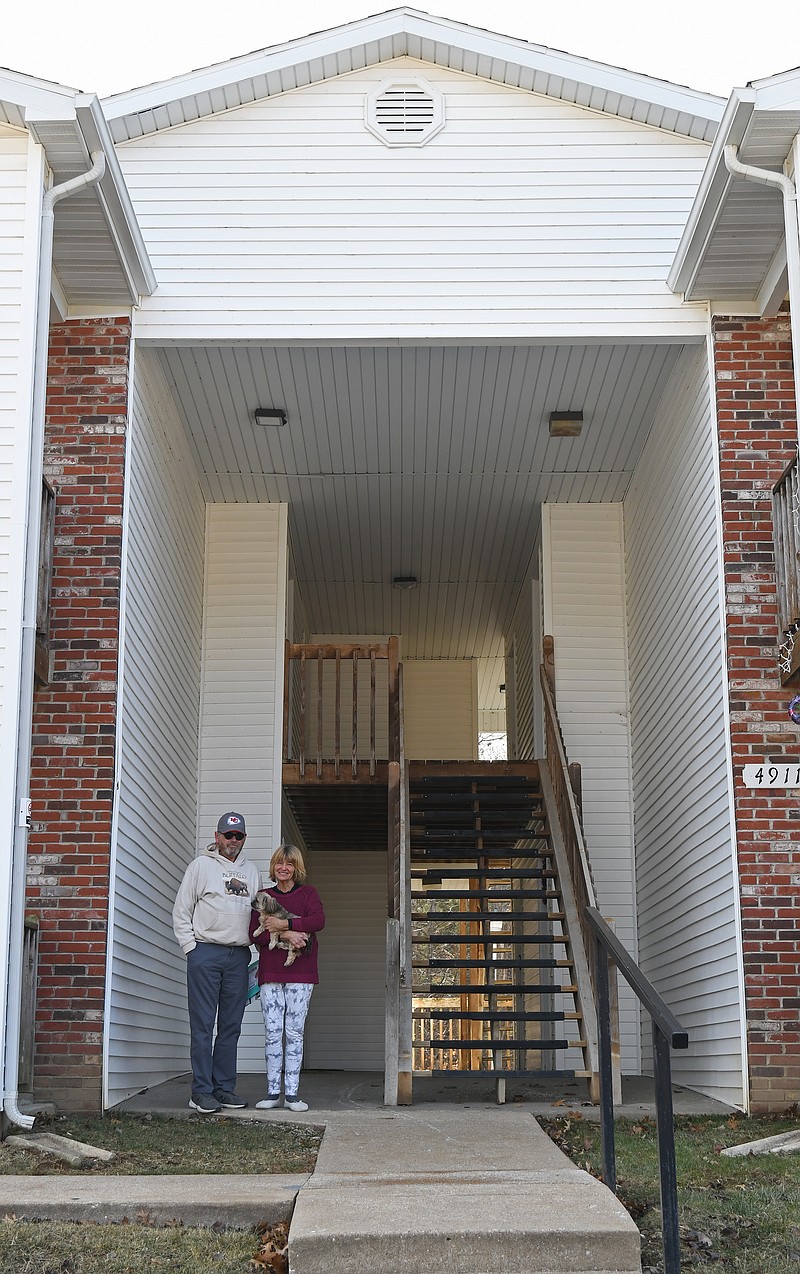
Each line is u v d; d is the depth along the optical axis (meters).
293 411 9.98
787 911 7.26
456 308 8.55
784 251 7.60
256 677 11.25
